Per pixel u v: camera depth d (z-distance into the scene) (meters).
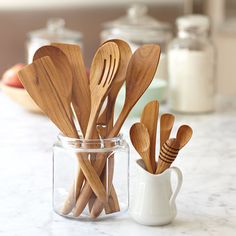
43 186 1.64
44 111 1.37
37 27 3.31
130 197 1.43
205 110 2.54
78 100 1.38
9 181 1.68
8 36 3.28
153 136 1.37
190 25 2.56
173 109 2.57
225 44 3.74
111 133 1.40
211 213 1.45
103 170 1.38
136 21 2.87
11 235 1.32
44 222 1.39
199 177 1.72
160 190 1.36
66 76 1.36
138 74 1.38
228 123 2.39
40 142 2.09
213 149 2.01
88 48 3.43
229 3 3.85
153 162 1.38
